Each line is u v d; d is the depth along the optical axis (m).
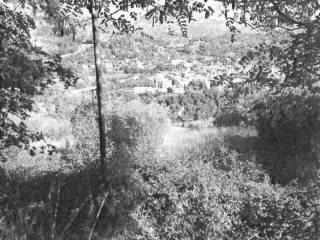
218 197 6.84
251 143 9.95
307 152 8.75
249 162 8.59
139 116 11.27
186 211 6.64
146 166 7.60
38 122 12.98
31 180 6.52
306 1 4.48
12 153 8.07
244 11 4.43
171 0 3.85
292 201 6.88
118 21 5.17
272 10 4.60
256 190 7.14
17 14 6.01
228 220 6.63
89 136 10.19
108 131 9.66
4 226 2.48
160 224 6.56
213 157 9.23
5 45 5.97
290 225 6.82
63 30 6.04
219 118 12.63
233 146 9.83
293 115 6.50
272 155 9.15
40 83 6.38
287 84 4.82
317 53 4.46
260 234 6.83
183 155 9.19
